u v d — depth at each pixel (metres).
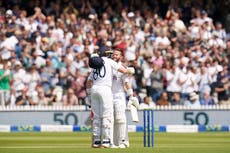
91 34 69.69
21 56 67.00
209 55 69.94
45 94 64.88
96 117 34.84
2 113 61.75
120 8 74.00
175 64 66.75
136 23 71.69
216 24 75.31
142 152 31.55
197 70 66.62
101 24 70.88
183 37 71.06
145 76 65.69
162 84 65.50
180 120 62.84
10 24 69.19
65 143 41.69
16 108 61.94
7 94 63.12
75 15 72.38
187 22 74.44
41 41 68.31
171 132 58.19
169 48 68.81
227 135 52.56
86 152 31.58
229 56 70.38
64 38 69.19
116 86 35.25
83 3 73.50
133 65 65.94
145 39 69.88
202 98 66.00
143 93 64.50
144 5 74.44
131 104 34.97
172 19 72.50
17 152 32.09
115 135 35.53
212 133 56.22
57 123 62.25
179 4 75.12
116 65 34.72
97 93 34.38
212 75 66.75
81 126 59.81
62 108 62.16
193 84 65.88
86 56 67.12
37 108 62.09
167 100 65.25
